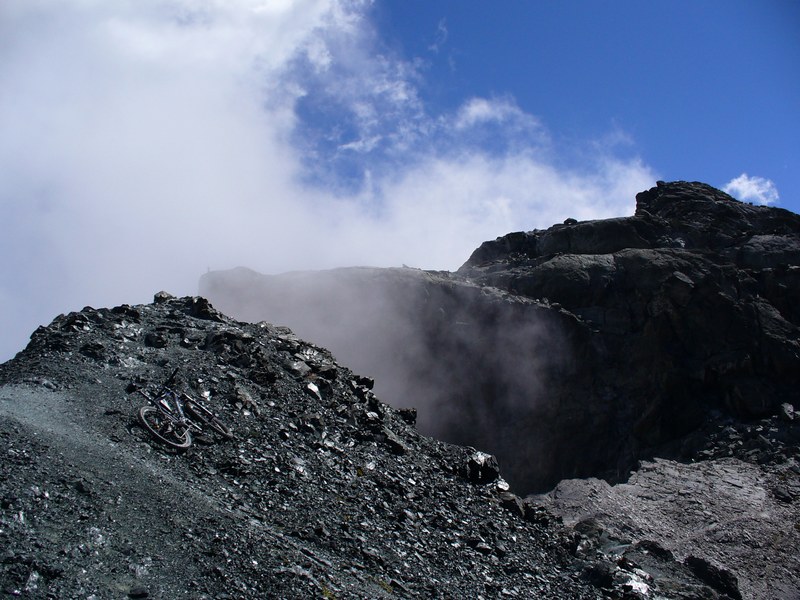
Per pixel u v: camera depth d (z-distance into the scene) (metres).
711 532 34.62
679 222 61.22
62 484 15.74
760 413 47.78
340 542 18.75
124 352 25.20
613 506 36.09
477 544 22.03
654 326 52.41
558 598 21.00
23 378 21.56
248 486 19.92
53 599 12.50
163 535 15.26
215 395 24.30
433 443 27.73
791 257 56.25
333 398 27.36
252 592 14.43
